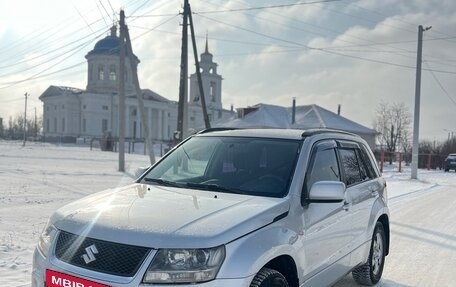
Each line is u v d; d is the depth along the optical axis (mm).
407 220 11445
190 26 24875
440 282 6180
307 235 3963
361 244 5336
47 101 98125
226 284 3037
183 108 23719
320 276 4270
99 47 92188
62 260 3258
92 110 89000
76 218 3441
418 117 28609
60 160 31672
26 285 5047
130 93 91375
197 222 3256
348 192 4996
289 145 4574
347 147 5488
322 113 57000
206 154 4863
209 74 89188
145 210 3484
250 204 3689
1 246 6578
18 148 52500
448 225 10797
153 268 2965
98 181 17562
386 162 44844
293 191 4008
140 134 93688
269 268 3453
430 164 46781
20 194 12578
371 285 5887
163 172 4844
